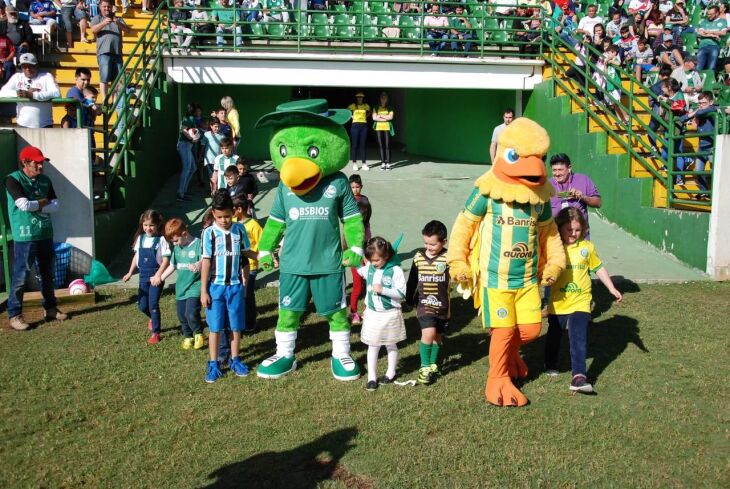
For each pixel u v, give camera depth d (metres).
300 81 14.83
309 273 6.52
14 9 13.88
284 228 6.77
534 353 7.27
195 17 15.30
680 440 5.33
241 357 7.04
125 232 11.12
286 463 4.96
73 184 9.43
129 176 11.38
